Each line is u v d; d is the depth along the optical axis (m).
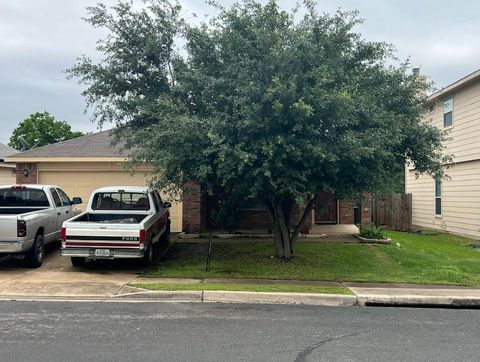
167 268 11.49
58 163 17.53
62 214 13.47
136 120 13.21
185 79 11.52
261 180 9.95
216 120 9.92
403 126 11.71
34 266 11.51
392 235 19.97
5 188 12.92
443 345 6.14
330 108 9.87
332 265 11.84
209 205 17.38
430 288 9.68
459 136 20.66
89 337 6.27
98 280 10.12
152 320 7.22
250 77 10.12
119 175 17.45
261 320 7.32
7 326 6.79
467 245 17.61
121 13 12.70
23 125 48.91
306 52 10.10
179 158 10.17
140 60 12.93
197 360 5.41
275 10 10.63
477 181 19.36
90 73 12.90
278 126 10.02
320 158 9.76
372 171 10.76
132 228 10.80
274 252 13.18
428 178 24.03
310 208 12.75
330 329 6.86
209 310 7.97
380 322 7.36
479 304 8.77
